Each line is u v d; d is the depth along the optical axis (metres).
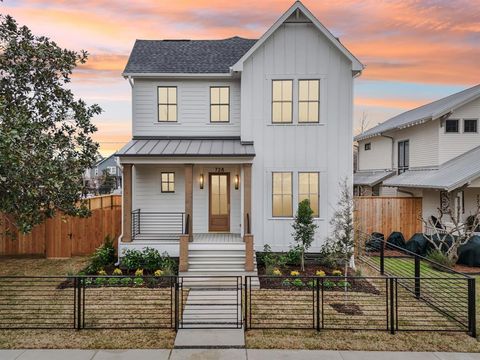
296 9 11.91
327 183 12.19
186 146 12.30
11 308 7.51
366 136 22.84
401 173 19.62
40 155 7.87
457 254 12.06
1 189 7.55
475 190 15.30
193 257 10.77
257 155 12.26
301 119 12.26
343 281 9.06
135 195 13.43
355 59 11.87
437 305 8.11
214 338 6.20
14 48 9.41
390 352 5.75
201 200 13.43
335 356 5.60
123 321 7.00
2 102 7.76
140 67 13.39
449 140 16.09
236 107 13.55
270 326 6.78
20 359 5.45
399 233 14.63
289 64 12.18
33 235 12.59
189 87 13.52
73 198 9.84
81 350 5.77
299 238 11.02
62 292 8.86
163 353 5.68
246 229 11.10
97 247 12.77
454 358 5.57
